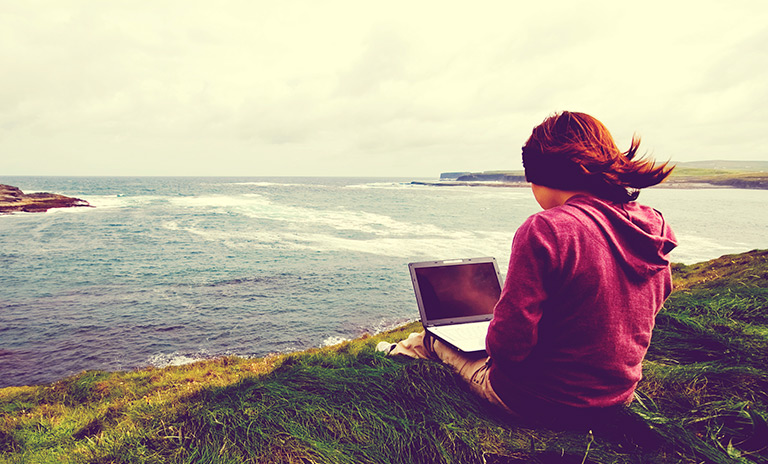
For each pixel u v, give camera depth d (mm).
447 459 1995
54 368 18000
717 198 137000
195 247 46875
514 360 1675
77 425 4348
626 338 1592
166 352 19797
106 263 38906
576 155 1618
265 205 101562
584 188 1665
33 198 92250
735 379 2709
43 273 35156
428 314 2945
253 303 27609
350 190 192500
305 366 3246
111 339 21281
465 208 97688
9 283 32000
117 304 27031
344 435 2289
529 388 1854
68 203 92438
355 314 25781
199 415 2545
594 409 1737
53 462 2625
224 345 20734
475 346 2502
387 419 2357
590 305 1533
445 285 3049
